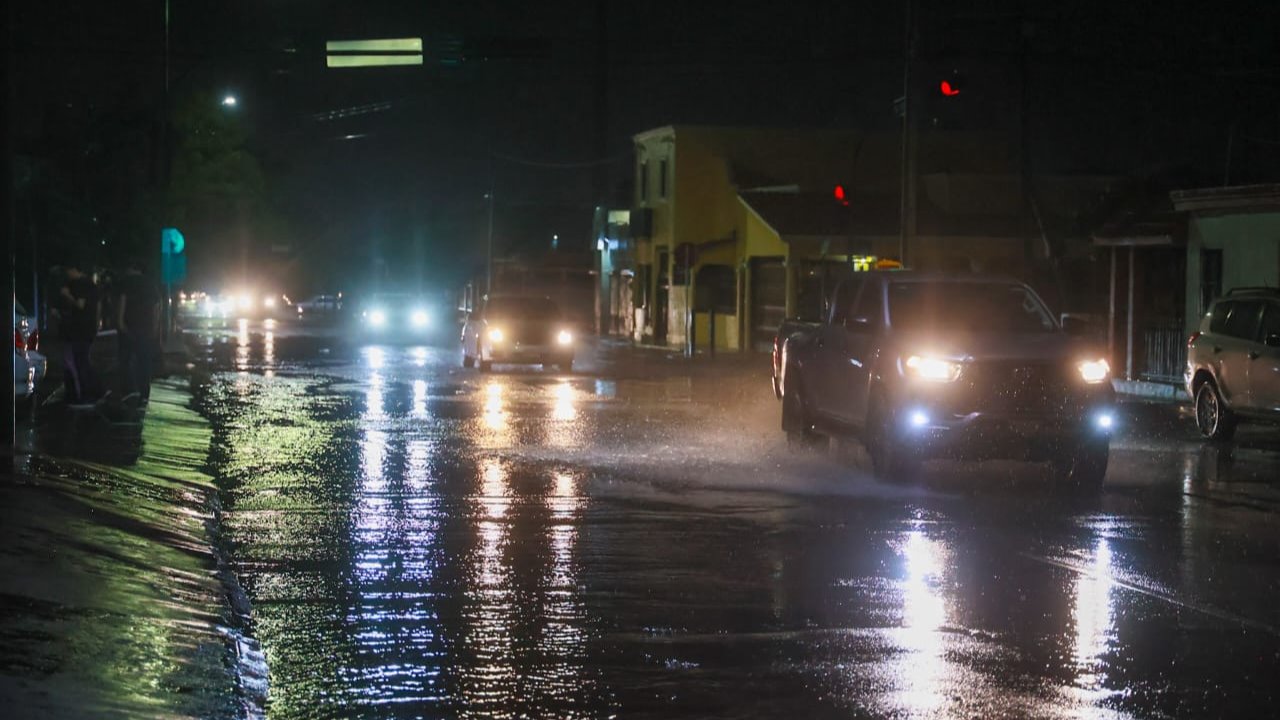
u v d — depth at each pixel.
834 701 9.04
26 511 13.55
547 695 9.16
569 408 31.31
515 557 13.79
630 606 11.73
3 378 18.12
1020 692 9.25
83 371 27.83
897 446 19.09
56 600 10.43
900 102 41.41
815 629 10.96
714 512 16.66
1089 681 9.52
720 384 40.47
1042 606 11.80
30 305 46.56
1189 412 32.31
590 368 48.78
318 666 9.83
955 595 12.22
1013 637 10.73
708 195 70.00
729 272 67.81
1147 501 17.92
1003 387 18.88
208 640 10.01
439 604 11.74
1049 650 10.34
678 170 69.75
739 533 15.25
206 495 17.27
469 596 12.06
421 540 14.67
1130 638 10.71
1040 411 18.84
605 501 17.42
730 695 9.16
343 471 20.05
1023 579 12.91
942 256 60.34
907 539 14.97
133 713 8.09
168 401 31.31
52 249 49.34
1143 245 41.62
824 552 14.18
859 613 11.52
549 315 45.38
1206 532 15.55
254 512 16.36
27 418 25.16
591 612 11.49
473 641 10.54
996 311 21.03
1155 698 9.13
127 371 28.22
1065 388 19.00
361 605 11.68
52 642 9.34
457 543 14.52
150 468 19.44
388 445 23.42
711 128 69.88
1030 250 59.09
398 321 84.00
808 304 58.06
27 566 11.36
